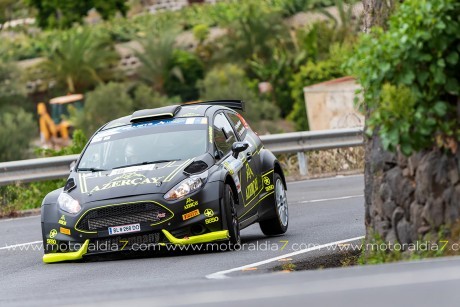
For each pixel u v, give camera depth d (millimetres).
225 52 135500
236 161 29344
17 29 153500
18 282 24891
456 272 16156
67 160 46281
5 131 108375
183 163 28156
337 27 127188
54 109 127125
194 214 27156
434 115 20297
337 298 14195
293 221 34938
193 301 14758
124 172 28141
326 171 53531
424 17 19859
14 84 135750
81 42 137875
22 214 43594
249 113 120312
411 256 20250
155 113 30359
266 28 133875
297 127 112062
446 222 20281
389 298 14016
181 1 167375
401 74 20250
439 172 20344
